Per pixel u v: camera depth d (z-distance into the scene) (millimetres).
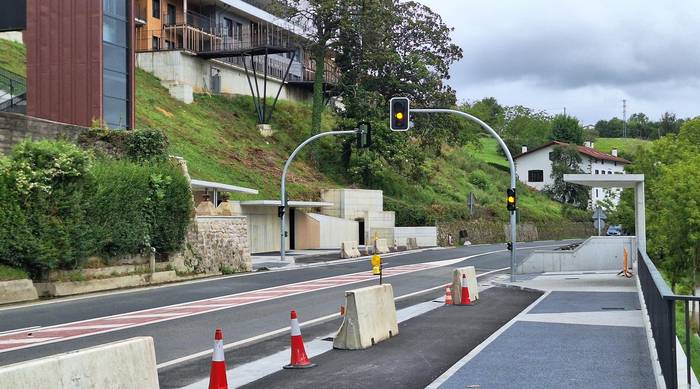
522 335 13352
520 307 19328
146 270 26812
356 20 58281
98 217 24375
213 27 60375
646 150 49250
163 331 15258
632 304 18562
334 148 62219
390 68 62188
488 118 131375
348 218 54312
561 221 84625
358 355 11969
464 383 9344
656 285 9055
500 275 32281
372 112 60188
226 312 18516
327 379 10086
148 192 27141
